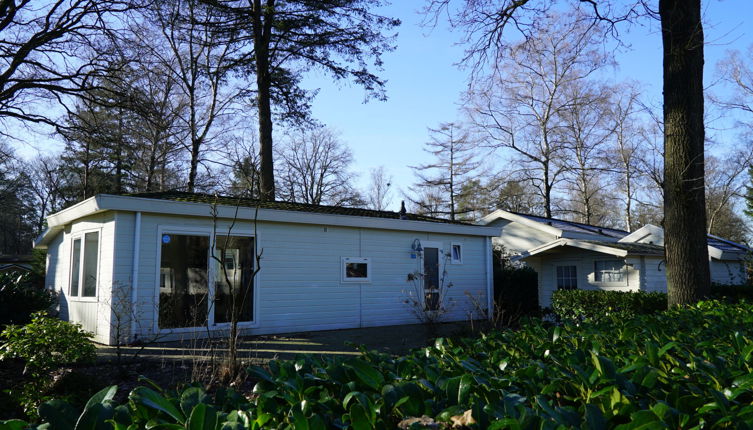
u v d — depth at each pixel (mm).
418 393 2150
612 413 1994
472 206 42312
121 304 9188
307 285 12094
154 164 27031
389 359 3117
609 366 2279
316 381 2523
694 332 3951
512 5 10266
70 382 5898
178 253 10453
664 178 8484
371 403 1978
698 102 8344
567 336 3654
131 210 9891
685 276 8070
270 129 20234
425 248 14422
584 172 35625
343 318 12594
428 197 43312
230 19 19750
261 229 11531
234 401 2260
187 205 10469
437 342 3510
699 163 8180
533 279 16344
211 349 7250
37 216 40719
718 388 2350
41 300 10617
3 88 15633
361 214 14312
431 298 14352
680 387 2314
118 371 6859
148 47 17281
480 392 2219
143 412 2031
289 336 11047
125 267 9859
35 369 6086
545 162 33688
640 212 46031
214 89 25469
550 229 23250
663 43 8617
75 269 11789
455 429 1849
